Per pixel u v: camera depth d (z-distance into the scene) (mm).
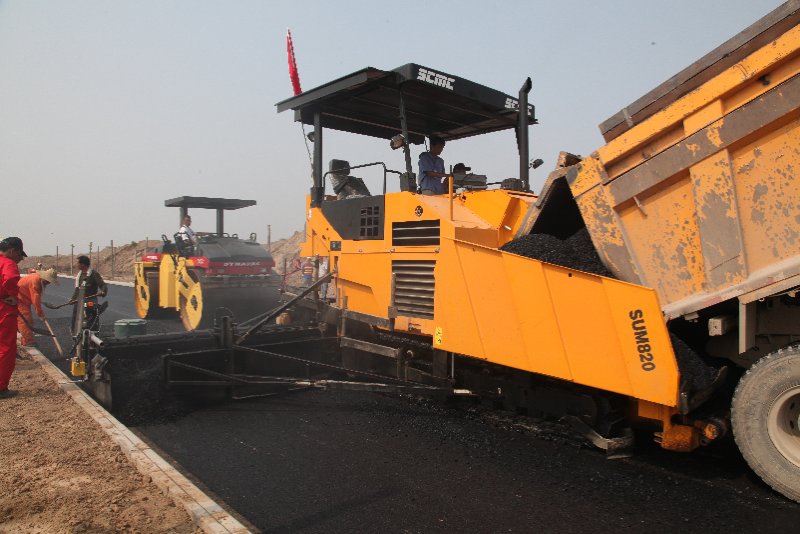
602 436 4023
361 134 7406
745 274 3402
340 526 3121
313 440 4613
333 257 6395
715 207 3500
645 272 3865
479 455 4211
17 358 7957
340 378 6504
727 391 3848
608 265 4051
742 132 3355
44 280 8953
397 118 6848
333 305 6406
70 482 3633
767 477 3367
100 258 42344
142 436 4754
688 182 3645
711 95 3473
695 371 3588
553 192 4523
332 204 6434
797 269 3156
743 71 3330
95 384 5703
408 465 4027
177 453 4336
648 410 3689
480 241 4965
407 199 5359
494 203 5359
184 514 3188
